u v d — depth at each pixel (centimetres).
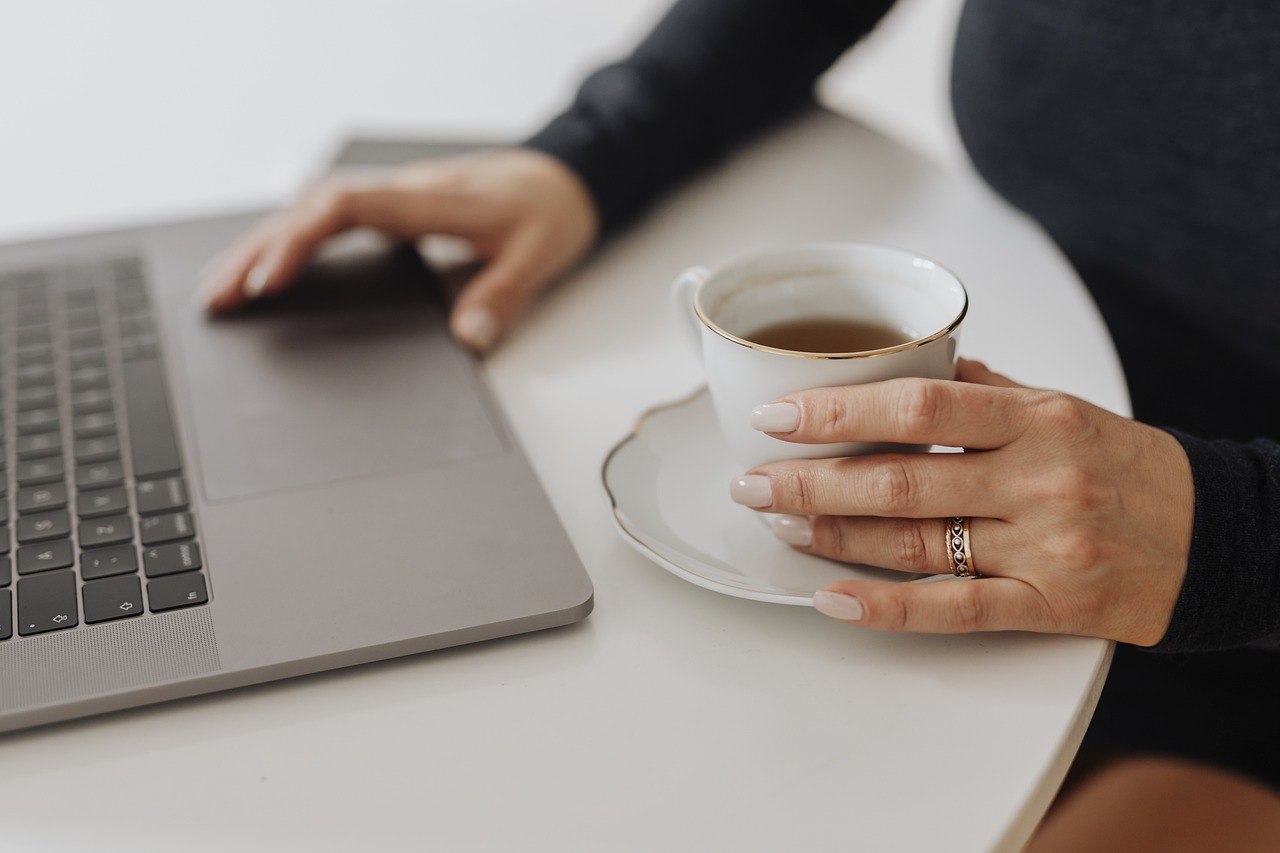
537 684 40
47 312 68
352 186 71
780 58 88
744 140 89
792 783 36
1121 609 41
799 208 78
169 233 78
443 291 70
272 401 57
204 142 94
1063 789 64
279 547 46
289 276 68
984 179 89
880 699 39
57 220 83
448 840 34
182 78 107
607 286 70
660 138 79
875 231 74
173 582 44
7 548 46
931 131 209
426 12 121
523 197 71
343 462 52
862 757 37
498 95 102
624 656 41
